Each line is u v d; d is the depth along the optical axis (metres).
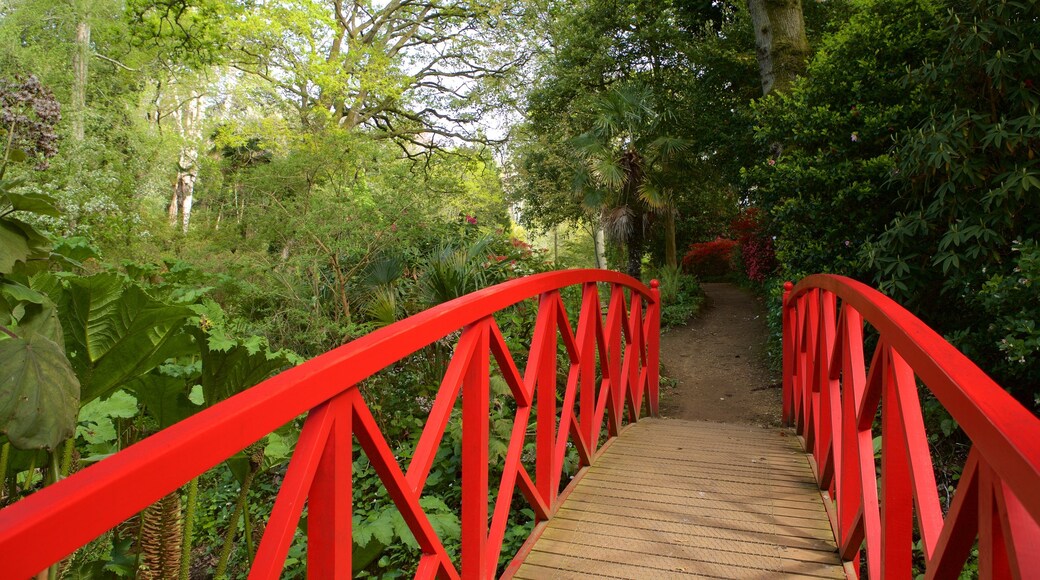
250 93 15.33
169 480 0.87
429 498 3.14
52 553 0.70
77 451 2.77
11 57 12.20
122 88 16.30
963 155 4.39
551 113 16.06
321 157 7.57
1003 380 4.30
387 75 15.23
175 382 2.30
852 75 6.22
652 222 14.55
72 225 9.82
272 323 5.60
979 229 4.24
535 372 2.74
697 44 13.42
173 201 20.48
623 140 14.03
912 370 1.69
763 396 7.75
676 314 12.44
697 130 13.40
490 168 17.67
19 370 1.36
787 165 6.47
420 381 5.24
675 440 4.46
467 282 5.69
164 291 2.82
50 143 2.20
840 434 3.01
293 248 6.77
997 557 1.02
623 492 3.31
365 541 2.66
